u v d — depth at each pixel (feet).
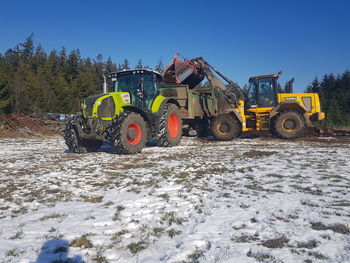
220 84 42.39
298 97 39.93
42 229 9.62
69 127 27.89
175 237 8.91
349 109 132.98
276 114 39.34
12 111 114.93
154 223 10.05
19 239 8.89
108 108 27.50
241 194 13.08
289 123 38.40
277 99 39.42
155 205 11.91
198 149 30.04
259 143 35.50
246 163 20.67
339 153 24.77
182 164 20.92
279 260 7.23
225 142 37.68
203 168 19.24
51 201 12.85
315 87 152.76
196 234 8.95
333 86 148.56
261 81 39.93
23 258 7.68
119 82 31.81
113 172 18.70
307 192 13.16
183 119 40.42
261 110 39.91
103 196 13.48
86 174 18.22
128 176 17.42
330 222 9.61
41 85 147.54
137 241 8.66
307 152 25.68
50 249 8.18
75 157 25.75
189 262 7.36
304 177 15.98
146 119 29.76
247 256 7.52
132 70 30.55
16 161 24.00
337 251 7.63
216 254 7.66
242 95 42.04
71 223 10.14
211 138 44.14
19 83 115.24
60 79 164.96
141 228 9.64
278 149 28.48
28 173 18.83
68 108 145.07
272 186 14.32
